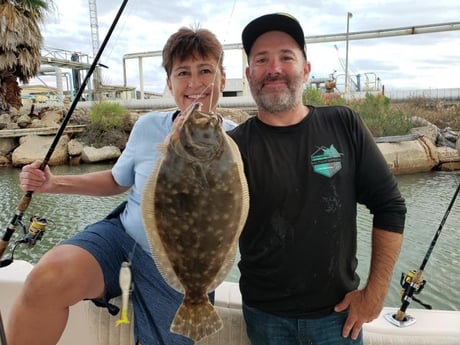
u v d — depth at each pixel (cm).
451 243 786
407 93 2383
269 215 211
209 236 183
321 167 210
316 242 209
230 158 182
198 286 191
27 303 202
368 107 1853
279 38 223
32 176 245
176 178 179
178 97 261
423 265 273
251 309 228
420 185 1350
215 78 250
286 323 218
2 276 289
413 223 908
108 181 279
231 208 182
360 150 218
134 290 237
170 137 180
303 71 228
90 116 2184
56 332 210
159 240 186
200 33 256
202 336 190
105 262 226
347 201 213
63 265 207
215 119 181
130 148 256
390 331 244
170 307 236
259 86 222
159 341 231
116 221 253
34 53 1695
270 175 211
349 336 219
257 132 222
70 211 1036
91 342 264
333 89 2406
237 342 255
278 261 212
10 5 1546
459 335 240
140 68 2869
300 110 226
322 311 215
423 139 1666
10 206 1120
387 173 217
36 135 2055
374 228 221
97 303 234
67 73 3534
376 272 215
